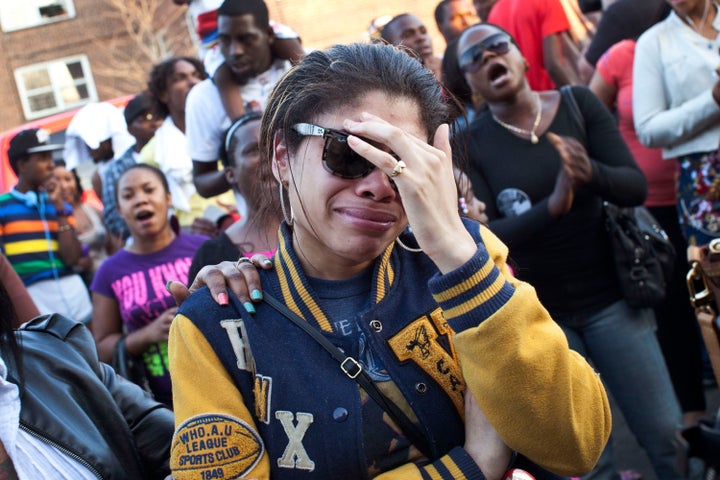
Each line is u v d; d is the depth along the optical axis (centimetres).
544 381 136
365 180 140
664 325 371
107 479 163
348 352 148
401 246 159
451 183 140
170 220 378
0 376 157
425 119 147
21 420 158
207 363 148
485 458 145
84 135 529
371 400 146
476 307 136
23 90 1959
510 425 139
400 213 144
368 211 141
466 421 149
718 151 354
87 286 504
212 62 409
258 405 147
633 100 384
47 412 162
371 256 145
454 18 484
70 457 161
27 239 476
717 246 217
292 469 144
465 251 137
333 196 142
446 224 138
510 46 324
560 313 321
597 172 305
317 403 144
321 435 144
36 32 1944
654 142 373
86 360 177
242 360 148
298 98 145
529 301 138
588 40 488
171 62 473
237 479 142
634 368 318
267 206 170
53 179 489
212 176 414
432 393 148
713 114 350
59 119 711
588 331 322
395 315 150
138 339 335
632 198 314
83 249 513
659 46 372
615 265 314
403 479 142
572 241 316
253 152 305
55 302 479
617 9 442
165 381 335
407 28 430
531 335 137
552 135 305
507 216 326
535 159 323
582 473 147
